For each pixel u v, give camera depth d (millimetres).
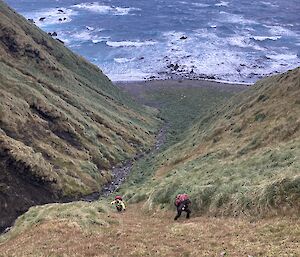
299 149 35250
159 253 21188
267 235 21375
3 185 54281
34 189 58781
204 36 192500
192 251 20797
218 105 105188
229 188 30031
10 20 109375
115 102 119250
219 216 28172
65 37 191625
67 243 24734
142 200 43250
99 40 188625
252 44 182500
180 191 34969
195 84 143250
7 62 94500
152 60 167625
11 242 29359
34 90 82500
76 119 86188
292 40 188125
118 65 163875
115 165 80938
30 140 68125
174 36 193250
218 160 46781
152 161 80500
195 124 104188
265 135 46219
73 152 74562
